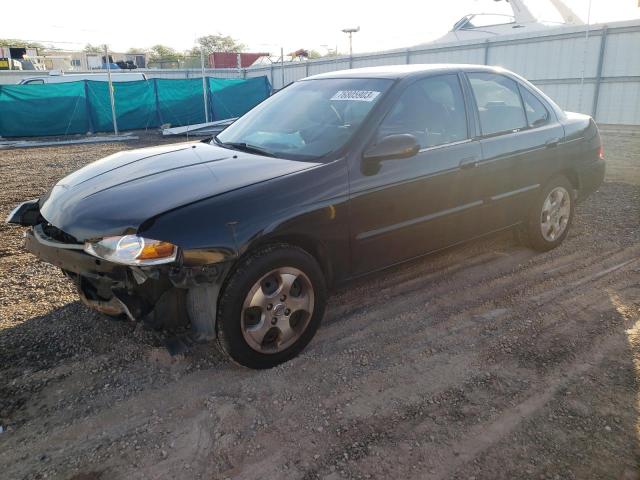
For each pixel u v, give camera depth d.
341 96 3.82
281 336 3.06
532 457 2.35
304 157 3.35
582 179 5.01
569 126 4.86
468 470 2.28
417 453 2.38
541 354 3.17
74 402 2.78
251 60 41.84
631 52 14.83
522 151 4.32
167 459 2.37
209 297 2.78
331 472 2.27
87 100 19.62
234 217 2.78
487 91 4.28
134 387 2.91
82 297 3.01
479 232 4.21
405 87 3.70
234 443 2.46
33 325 3.58
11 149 15.12
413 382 2.92
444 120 3.86
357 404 2.73
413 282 4.26
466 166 3.87
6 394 2.85
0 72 26.02
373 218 3.38
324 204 3.10
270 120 3.99
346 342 3.36
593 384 2.86
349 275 3.42
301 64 26.45
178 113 21.52
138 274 2.65
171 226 2.64
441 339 3.38
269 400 2.78
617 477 2.23
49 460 2.38
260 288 2.91
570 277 4.29
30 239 3.12
